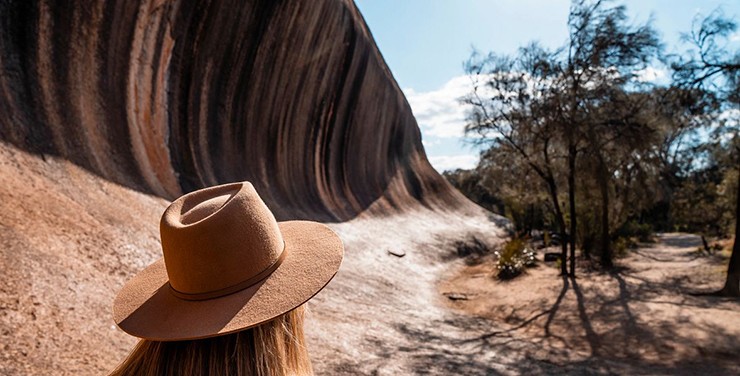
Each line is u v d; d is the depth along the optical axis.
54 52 8.73
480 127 16.36
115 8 9.99
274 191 16.97
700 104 12.65
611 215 20.14
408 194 31.28
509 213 28.45
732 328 9.62
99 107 9.64
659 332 9.66
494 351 8.67
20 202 5.90
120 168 9.52
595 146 15.01
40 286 4.66
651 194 18.58
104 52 9.85
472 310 12.45
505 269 16.38
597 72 14.84
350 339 7.71
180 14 12.02
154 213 9.05
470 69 16.12
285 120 18.44
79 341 4.30
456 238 24.09
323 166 22.20
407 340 8.59
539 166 17.06
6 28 7.99
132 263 6.54
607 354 8.66
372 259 15.60
